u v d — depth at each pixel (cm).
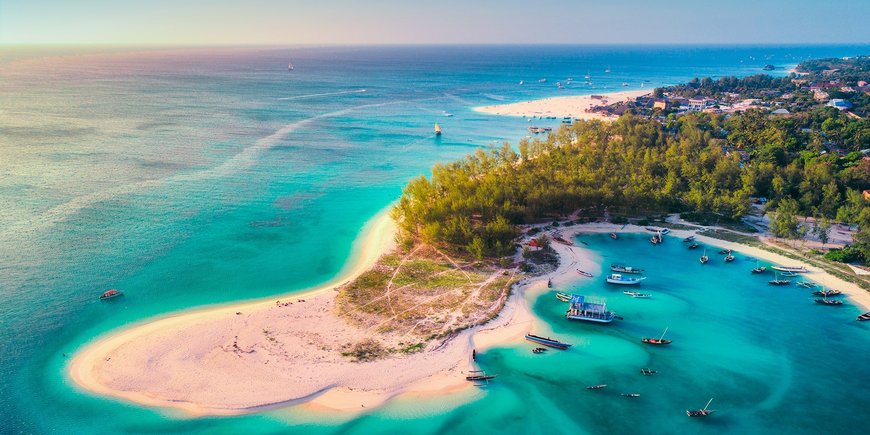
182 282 11294
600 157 19450
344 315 10050
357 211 16100
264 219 15112
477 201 14212
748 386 8612
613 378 8725
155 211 15288
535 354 9225
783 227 13675
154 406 7706
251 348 8975
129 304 10331
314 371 8469
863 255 12612
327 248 13325
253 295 10875
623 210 15875
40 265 11731
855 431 7706
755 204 16875
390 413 7781
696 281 12069
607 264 12862
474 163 18062
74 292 10681
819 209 15638
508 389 8369
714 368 9050
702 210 15500
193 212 15362
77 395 7869
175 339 9150
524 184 15775
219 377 8281
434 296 10856
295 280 11575
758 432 7662
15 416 7481
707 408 8094
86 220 14375
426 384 8338
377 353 8944
